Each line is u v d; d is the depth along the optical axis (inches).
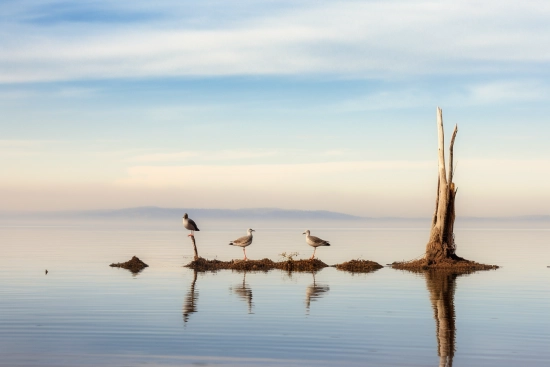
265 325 713.0
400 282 1099.9
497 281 1119.0
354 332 681.0
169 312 788.0
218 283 1072.8
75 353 597.0
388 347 619.8
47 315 765.3
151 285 1040.8
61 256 1659.7
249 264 1342.3
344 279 1144.8
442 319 750.5
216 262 1375.5
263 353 597.6
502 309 820.0
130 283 1066.1
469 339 652.1
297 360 576.4
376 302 873.5
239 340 643.5
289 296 920.9
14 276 1167.0
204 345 623.8
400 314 781.3
